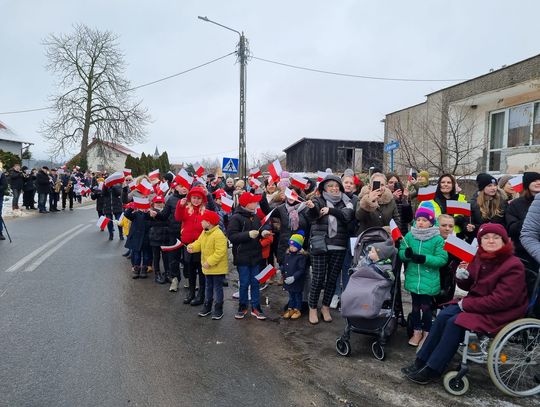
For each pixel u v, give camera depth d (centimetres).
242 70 1786
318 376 397
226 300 648
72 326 512
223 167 1570
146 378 388
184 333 502
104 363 416
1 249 982
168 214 709
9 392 358
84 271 793
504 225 504
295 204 595
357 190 761
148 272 809
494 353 353
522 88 1216
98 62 4056
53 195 1927
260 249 571
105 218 815
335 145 3556
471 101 1411
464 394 365
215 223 553
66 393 358
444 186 561
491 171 1426
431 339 387
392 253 458
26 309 570
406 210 618
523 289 365
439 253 457
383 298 432
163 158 4538
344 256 548
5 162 2705
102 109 4053
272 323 543
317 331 516
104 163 4269
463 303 375
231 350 455
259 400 352
